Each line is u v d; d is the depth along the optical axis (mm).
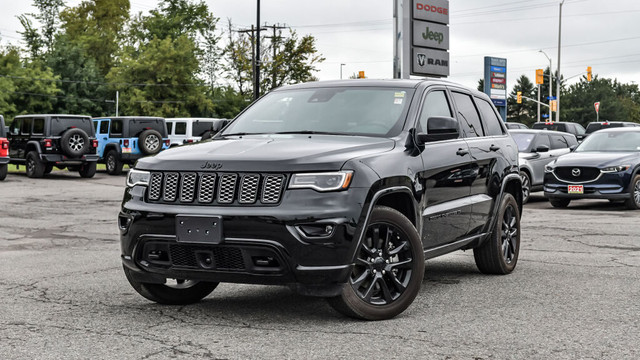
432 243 6125
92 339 4730
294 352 4395
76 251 9352
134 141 27234
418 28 25016
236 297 6262
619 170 15164
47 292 6445
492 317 5398
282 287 6742
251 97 60781
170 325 5145
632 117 152000
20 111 70938
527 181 17375
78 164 25375
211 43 82438
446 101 6781
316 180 4867
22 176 26078
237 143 5504
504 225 7516
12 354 4359
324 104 6254
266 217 4781
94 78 76562
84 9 92750
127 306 5848
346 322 5230
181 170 5137
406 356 4309
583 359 4262
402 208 5691
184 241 4977
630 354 4371
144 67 72625
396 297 5363
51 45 88062
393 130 5855
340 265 4875
